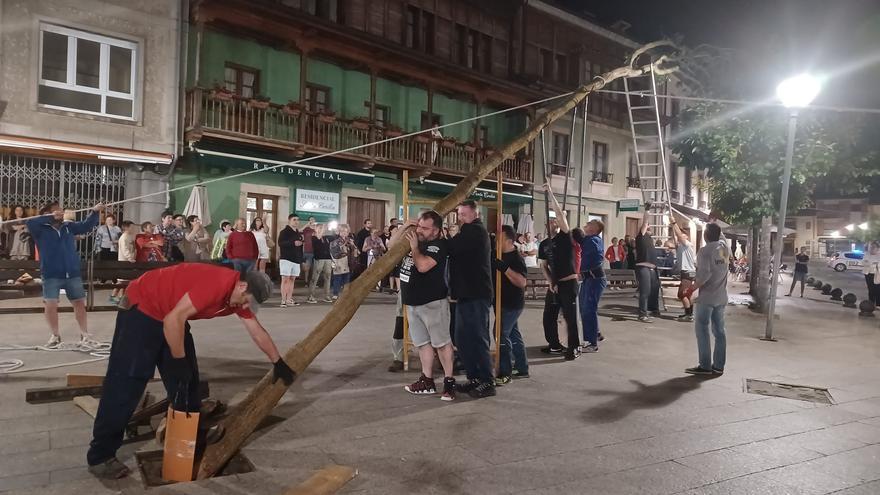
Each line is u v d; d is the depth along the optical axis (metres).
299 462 3.91
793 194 12.48
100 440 3.60
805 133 11.62
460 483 3.66
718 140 12.22
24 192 13.80
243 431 3.88
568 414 5.22
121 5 14.85
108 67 14.84
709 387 6.40
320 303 12.79
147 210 15.36
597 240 8.38
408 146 20.31
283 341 8.02
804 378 7.01
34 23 13.76
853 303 16.56
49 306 6.99
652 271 12.46
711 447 4.48
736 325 11.55
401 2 20.66
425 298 5.53
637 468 4.01
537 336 9.59
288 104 17.33
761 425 5.09
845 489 3.77
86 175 14.59
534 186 24.38
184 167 16.12
